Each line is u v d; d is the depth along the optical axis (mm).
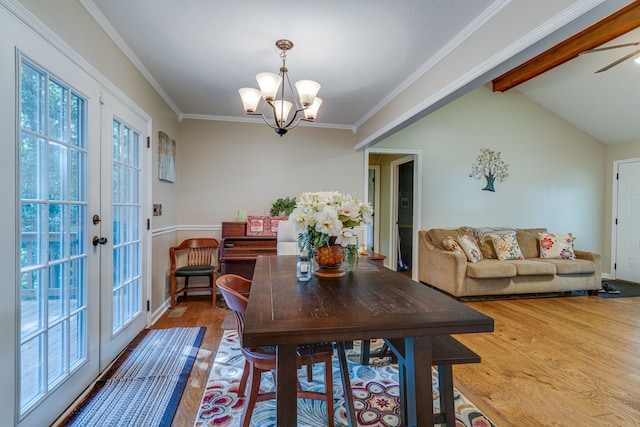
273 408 1743
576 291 4398
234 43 2279
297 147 4344
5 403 1250
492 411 1725
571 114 4961
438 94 2414
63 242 1636
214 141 4109
